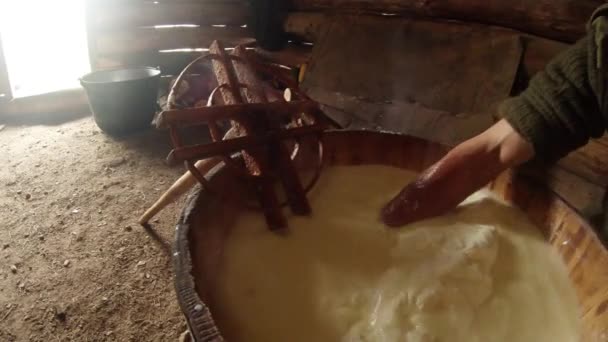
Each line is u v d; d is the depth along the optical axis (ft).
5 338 2.75
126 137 5.57
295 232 2.18
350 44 4.60
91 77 5.61
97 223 3.85
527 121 1.94
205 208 1.92
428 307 1.73
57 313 2.93
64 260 3.41
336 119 4.37
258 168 2.20
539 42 3.45
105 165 4.85
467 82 3.69
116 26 6.12
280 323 1.68
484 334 1.69
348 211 2.41
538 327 1.73
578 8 3.21
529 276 1.97
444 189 2.25
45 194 4.28
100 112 5.39
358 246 2.12
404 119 3.93
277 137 2.26
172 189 3.48
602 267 1.70
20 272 3.28
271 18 5.74
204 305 1.33
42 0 7.95
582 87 1.82
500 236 2.17
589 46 1.71
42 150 5.20
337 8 5.14
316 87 4.64
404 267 1.96
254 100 2.43
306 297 1.82
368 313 1.75
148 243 3.61
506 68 3.52
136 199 4.22
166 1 6.14
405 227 2.26
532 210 2.30
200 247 1.74
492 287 1.90
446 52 3.90
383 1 4.56
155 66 6.48
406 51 4.18
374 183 2.69
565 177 3.22
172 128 1.95
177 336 2.80
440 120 3.71
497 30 3.72
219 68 2.56
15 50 7.75
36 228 3.77
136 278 3.25
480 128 3.47
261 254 2.02
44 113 6.30
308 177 2.66
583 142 1.95
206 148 1.99
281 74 2.71
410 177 2.75
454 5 3.97
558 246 2.07
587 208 3.00
